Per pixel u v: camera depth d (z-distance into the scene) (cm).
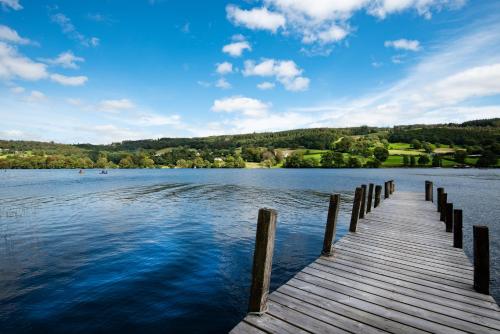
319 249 1332
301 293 590
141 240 1460
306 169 13350
